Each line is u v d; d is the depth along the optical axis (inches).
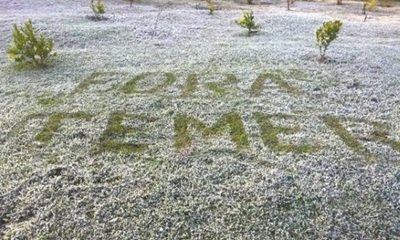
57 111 255.8
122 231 152.2
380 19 612.7
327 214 163.8
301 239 150.3
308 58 383.2
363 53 401.1
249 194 175.0
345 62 371.2
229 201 170.4
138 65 358.6
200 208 165.5
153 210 164.2
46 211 162.4
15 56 342.0
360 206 169.5
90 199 169.9
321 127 239.0
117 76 326.6
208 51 404.2
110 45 427.8
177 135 227.6
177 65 358.3
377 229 156.9
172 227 155.2
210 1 733.9
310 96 288.5
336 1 806.5
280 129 235.9
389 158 206.2
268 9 680.4
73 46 421.7
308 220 160.2
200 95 287.9
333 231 154.3
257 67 354.0
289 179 186.4
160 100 275.7
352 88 305.3
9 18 525.0
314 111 262.1
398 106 272.1
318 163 199.8
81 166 194.4
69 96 281.6
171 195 173.8
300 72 341.7
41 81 312.5
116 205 166.6
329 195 175.2
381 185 183.6
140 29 492.1
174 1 738.2
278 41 454.0
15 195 172.4
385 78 327.3
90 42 435.2
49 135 224.4
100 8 555.5
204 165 196.7
